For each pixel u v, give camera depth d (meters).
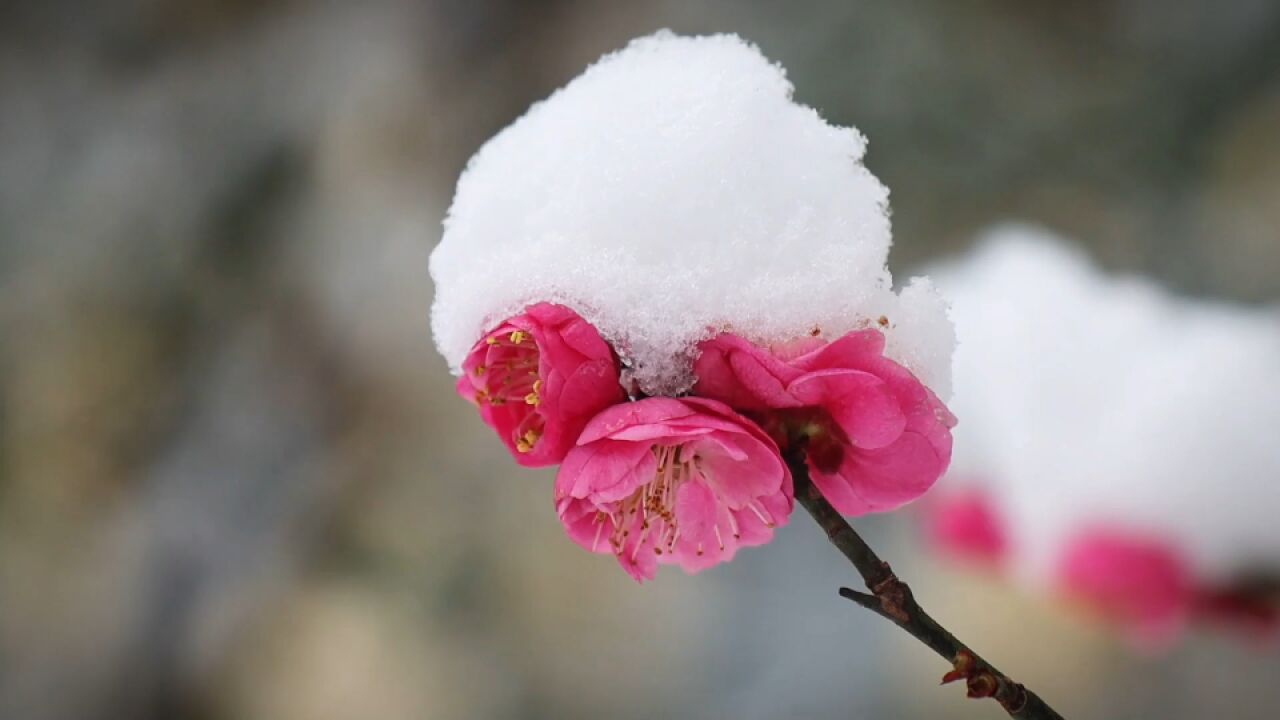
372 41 1.68
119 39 1.77
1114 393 0.59
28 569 1.52
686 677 1.25
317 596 1.44
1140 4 1.41
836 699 1.17
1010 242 0.70
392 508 1.45
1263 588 0.55
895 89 1.41
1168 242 1.35
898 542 1.18
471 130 1.60
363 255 1.58
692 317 0.41
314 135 1.66
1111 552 0.56
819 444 0.41
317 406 1.54
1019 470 0.60
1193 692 1.08
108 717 1.44
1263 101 1.36
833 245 0.41
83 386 1.60
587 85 0.43
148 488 1.55
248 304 1.61
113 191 1.68
